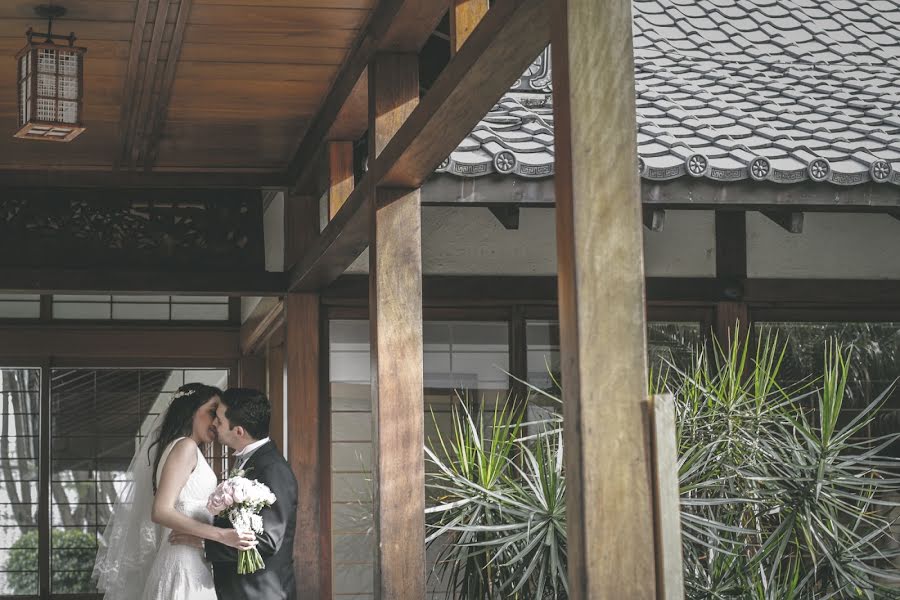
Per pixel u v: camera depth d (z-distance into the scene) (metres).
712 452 4.16
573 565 1.75
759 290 5.68
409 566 3.31
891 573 4.23
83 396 7.61
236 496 3.97
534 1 2.04
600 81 1.79
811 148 5.05
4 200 5.44
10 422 7.68
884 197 4.82
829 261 5.78
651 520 1.73
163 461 4.54
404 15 3.23
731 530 3.80
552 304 5.60
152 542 4.69
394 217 3.43
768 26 6.72
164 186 5.46
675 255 5.66
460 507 4.25
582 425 1.73
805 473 4.09
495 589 4.15
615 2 1.81
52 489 7.54
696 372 4.51
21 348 7.33
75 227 5.49
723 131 5.19
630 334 1.76
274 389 7.07
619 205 1.78
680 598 1.71
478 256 5.56
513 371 5.51
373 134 3.52
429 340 5.50
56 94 3.52
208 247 5.58
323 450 5.39
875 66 6.44
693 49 6.37
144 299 7.55
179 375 7.78
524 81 5.41
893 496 5.45
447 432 5.43
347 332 5.49
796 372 5.72
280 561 4.16
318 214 5.43
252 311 6.80
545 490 4.01
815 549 4.31
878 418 5.75
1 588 7.57
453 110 2.68
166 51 3.89
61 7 3.50
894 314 5.82
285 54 3.95
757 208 4.88
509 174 4.56
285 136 4.98
